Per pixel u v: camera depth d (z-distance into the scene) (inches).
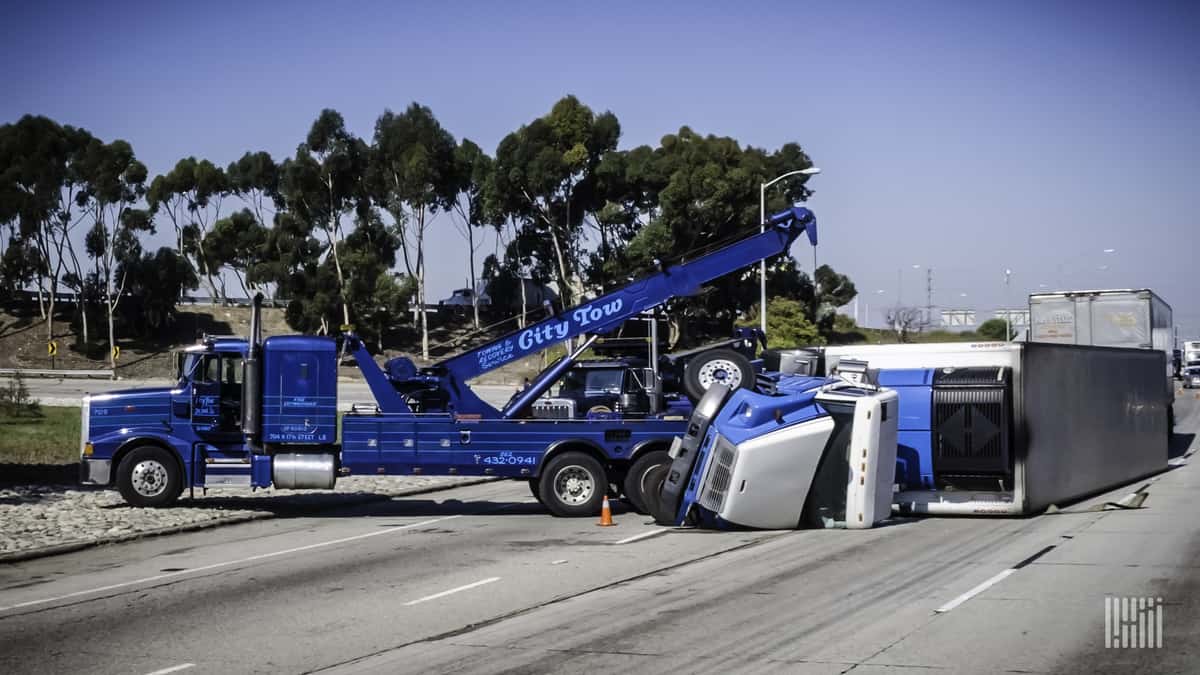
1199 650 355.9
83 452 785.6
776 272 2790.4
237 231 3415.4
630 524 722.2
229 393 794.8
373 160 3095.5
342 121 3068.4
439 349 3149.6
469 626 414.0
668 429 762.8
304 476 766.5
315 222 3110.2
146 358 3097.9
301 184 3029.0
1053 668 335.9
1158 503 776.9
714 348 839.1
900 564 533.0
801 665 344.5
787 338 2479.1
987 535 633.6
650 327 866.8
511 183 2881.4
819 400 674.2
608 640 384.8
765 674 335.3
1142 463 970.7
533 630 404.2
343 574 537.0
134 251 3154.5
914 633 384.5
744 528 674.2
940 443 716.7
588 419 767.1
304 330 2974.9
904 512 732.7
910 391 729.6
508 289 3270.2
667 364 858.8
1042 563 528.1
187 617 438.6
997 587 467.5
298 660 365.7
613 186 2908.5
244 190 3501.5
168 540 668.7
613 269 2792.8
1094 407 846.5
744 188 2637.8
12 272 3154.5
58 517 740.0
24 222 3129.9
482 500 895.1
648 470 753.0
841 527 668.7
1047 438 745.6
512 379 2775.6
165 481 787.4
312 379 775.1
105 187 3112.7
